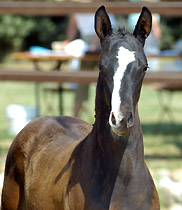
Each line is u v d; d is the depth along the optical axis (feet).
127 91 16.10
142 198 17.38
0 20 131.85
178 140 47.39
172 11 37.37
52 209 19.33
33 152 21.80
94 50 43.34
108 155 17.38
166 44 121.08
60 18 133.59
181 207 30.17
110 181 17.35
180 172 35.50
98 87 17.66
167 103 77.87
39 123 22.68
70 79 37.83
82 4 38.22
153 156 40.60
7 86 107.76
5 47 135.13
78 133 21.89
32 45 135.44
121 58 16.56
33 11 38.78
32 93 92.79
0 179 31.99
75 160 18.85
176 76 36.96
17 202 22.57
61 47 52.85
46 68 109.81
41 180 20.38
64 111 64.75
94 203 17.22
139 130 17.49
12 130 51.26
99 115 17.70
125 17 72.28
